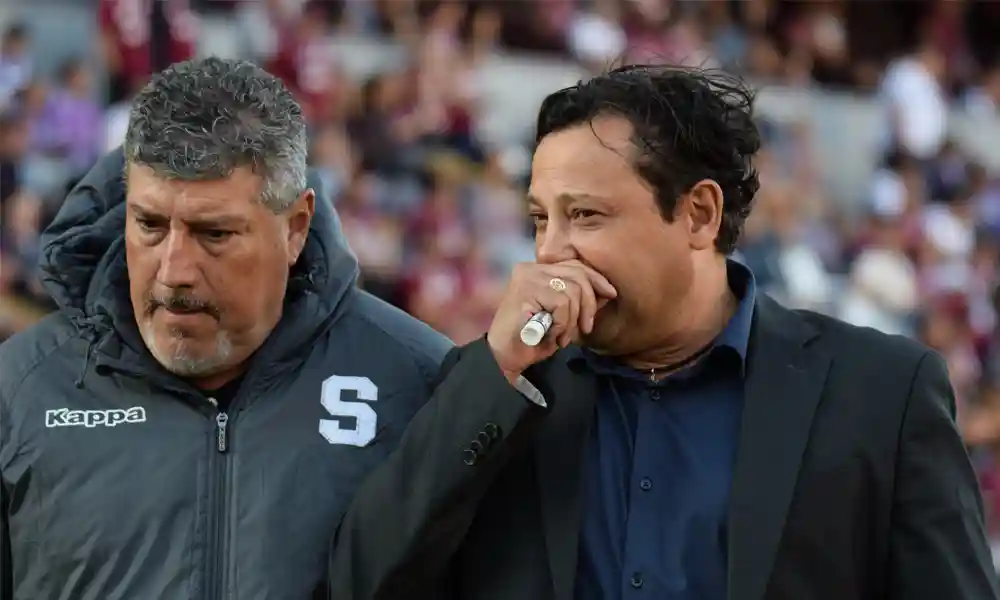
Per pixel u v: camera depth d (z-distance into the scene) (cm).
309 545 774
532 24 3647
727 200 768
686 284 752
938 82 4025
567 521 745
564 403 777
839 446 739
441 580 784
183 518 770
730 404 766
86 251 821
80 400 790
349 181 2936
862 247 3491
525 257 2934
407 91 3219
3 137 2736
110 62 2947
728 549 723
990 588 736
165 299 745
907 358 764
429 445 734
